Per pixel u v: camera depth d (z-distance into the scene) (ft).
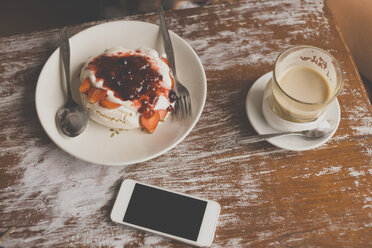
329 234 2.09
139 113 2.15
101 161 2.05
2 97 2.28
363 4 2.81
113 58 2.20
